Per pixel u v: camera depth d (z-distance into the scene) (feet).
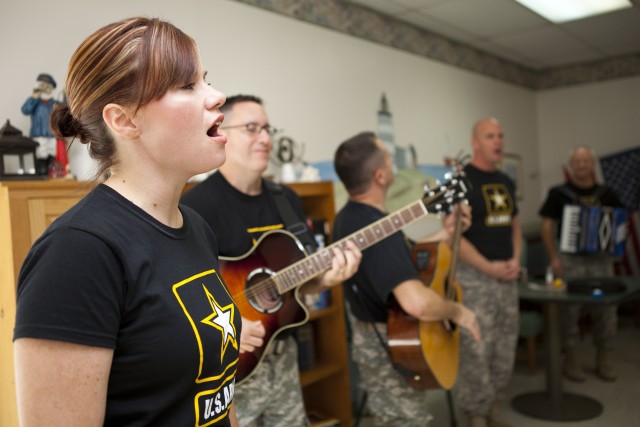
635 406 10.07
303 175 9.54
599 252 11.73
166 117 2.31
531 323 11.71
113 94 2.25
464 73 15.84
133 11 7.80
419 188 13.32
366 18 12.14
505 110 18.04
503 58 17.92
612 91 18.57
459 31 14.43
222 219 5.15
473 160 9.48
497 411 9.09
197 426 2.45
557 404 10.18
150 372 2.24
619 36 15.70
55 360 1.96
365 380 6.55
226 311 2.64
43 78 6.33
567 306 11.53
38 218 5.37
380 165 6.20
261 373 5.07
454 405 10.43
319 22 10.85
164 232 2.44
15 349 1.99
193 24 8.48
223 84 8.93
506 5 12.43
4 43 6.49
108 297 2.10
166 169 2.42
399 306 6.08
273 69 9.82
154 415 2.27
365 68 12.05
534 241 16.19
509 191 9.38
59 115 2.54
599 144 18.95
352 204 6.35
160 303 2.27
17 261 5.22
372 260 5.83
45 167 6.39
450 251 7.16
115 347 2.14
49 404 1.97
